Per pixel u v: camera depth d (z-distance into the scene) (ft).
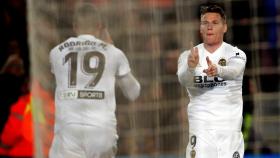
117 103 85.10
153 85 87.15
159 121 86.84
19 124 68.54
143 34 86.33
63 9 71.00
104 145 59.72
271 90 92.63
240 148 56.44
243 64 55.77
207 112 56.24
